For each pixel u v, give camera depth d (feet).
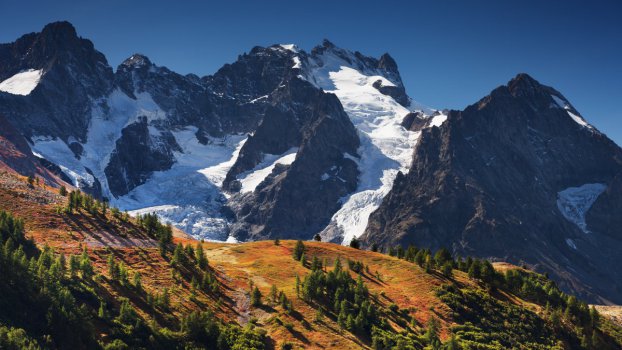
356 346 480.64
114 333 413.80
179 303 489.26
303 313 519.19
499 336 574.97
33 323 393.50
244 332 465.06
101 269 508.12
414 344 509.76
